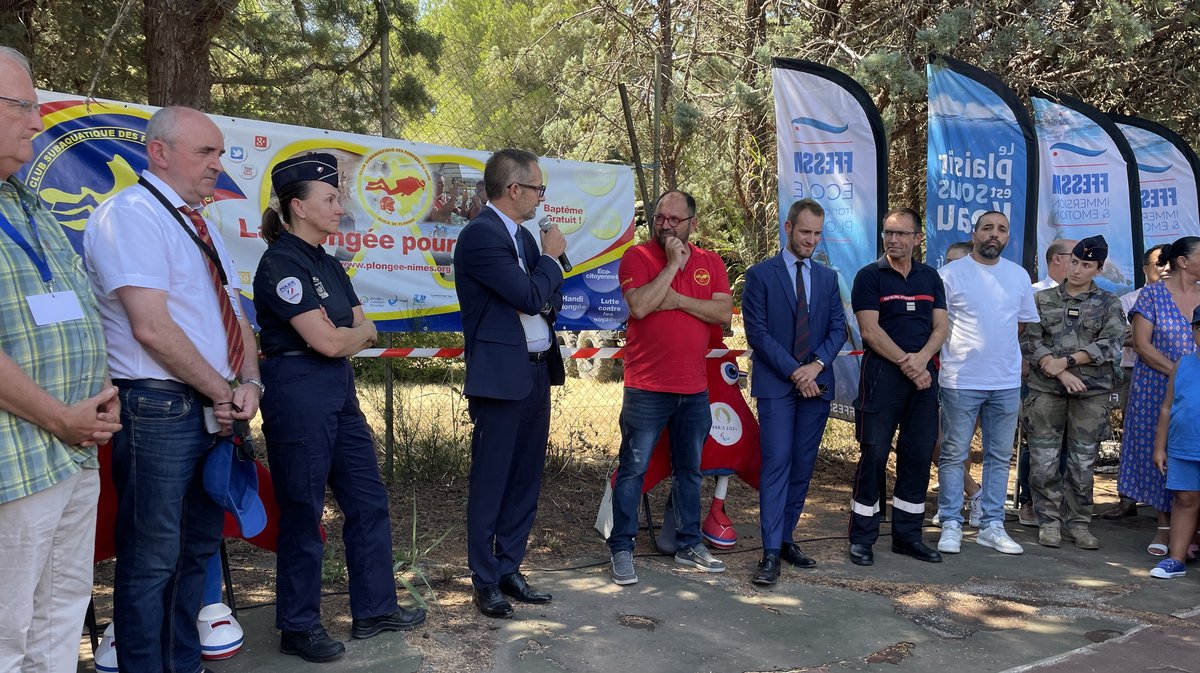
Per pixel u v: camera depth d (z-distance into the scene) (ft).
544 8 38.52
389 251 16.93
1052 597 14.88
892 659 12.18
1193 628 13.60
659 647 12.20
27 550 7.95
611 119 29.45
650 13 28.91
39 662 8.50
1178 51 30.42
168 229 9.59
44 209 8.79
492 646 12.01
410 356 17.16
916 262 16.76
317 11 22.63
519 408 12.96
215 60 24.73
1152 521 20.36
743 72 28.30
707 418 15.40
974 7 25.79
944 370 17.43
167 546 9.75
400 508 18.15
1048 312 18.10
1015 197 19.60
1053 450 17.99
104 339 8.80
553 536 17.17
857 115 18.94
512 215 13.14
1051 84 28.22
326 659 11.28
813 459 15.98
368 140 16.60
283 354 10.96
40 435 7.98
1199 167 25.03
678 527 15.83
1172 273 17.99
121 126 14.10
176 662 10.38
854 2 28.76
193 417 9.78
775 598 14.38
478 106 24.17
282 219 11.34
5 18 20.54
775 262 15.80
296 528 11.21
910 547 16.87
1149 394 17.76
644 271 14.84
